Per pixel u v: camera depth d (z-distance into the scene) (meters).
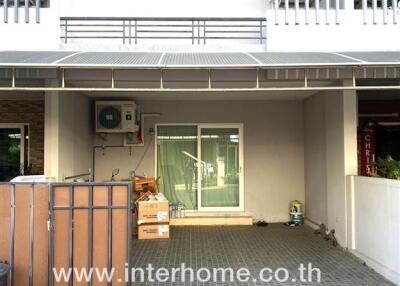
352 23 6.52
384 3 6.51
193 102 9.02
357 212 6.11
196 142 9.12
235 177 9.12
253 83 5.79
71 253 4.16
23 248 4.18
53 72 5.01
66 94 6.66
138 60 5.06
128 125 8.30
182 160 9.12
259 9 7.77
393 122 8.99
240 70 5.24
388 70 5.00
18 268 4.17
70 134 6.93
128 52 6.09
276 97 8.59
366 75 5.03
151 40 7.55
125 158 8.95
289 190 9.03
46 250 4.18
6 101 8.74
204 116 9.03
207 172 9.11
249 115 9.07
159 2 7.69
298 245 6.84
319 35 6.50
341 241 6.65
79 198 4.18
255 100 9.02
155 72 5.31
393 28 6.54
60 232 4.17
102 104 8.30
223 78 5.27
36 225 4.19
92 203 4.18
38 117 8.74
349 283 4.95
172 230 8.09
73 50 6.45
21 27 6.47
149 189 8.30
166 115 9.00
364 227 5.85
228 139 9.12
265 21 7.34
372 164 6.54
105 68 4.82
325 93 7.40
